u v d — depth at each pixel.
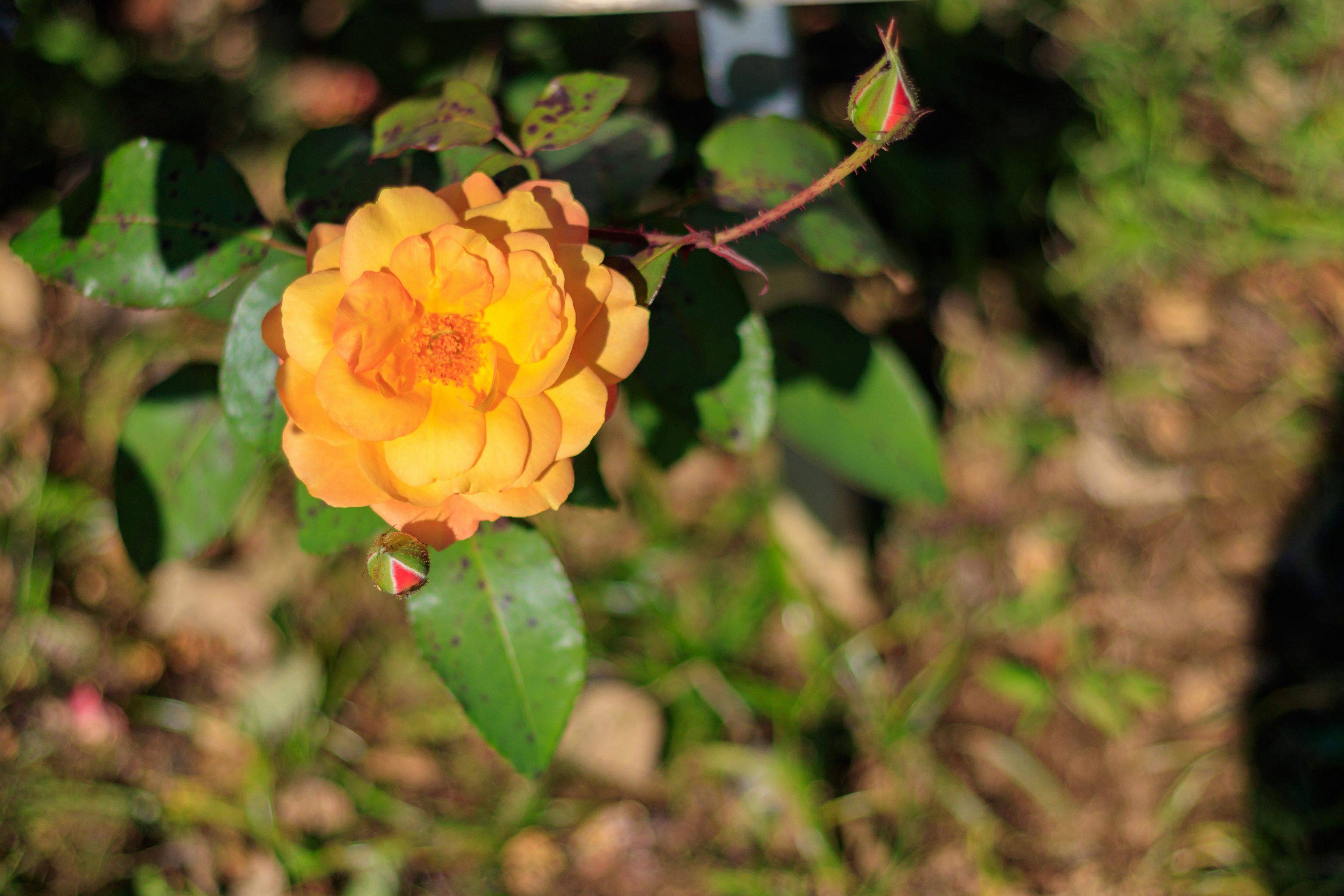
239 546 1.07
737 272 0.88
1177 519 1.09
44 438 1.07
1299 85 1.21
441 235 0.63
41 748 0.97
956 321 1.16
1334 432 1.10
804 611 1.04
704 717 1.00
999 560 1.09
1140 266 1.17
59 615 1.02
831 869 0.93
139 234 0.72
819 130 0.75
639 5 0.82
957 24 1.22
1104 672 1.04
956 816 0.98
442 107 0.71
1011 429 1.13
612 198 0.75
